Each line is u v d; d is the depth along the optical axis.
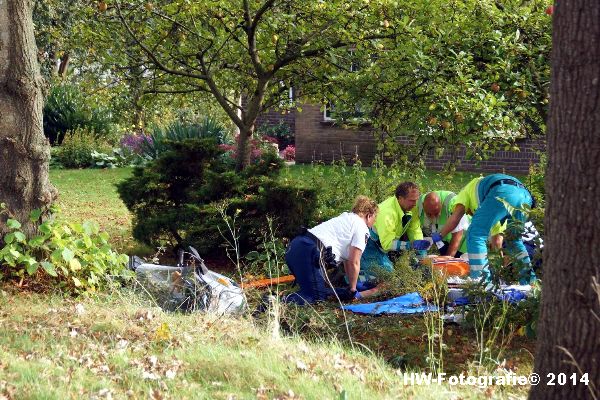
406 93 16.14
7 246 12.69
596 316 6.85
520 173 32.09
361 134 35.62
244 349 10.20
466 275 13.20
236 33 18.45
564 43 6.87
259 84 18.45
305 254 13.55
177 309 12.38
